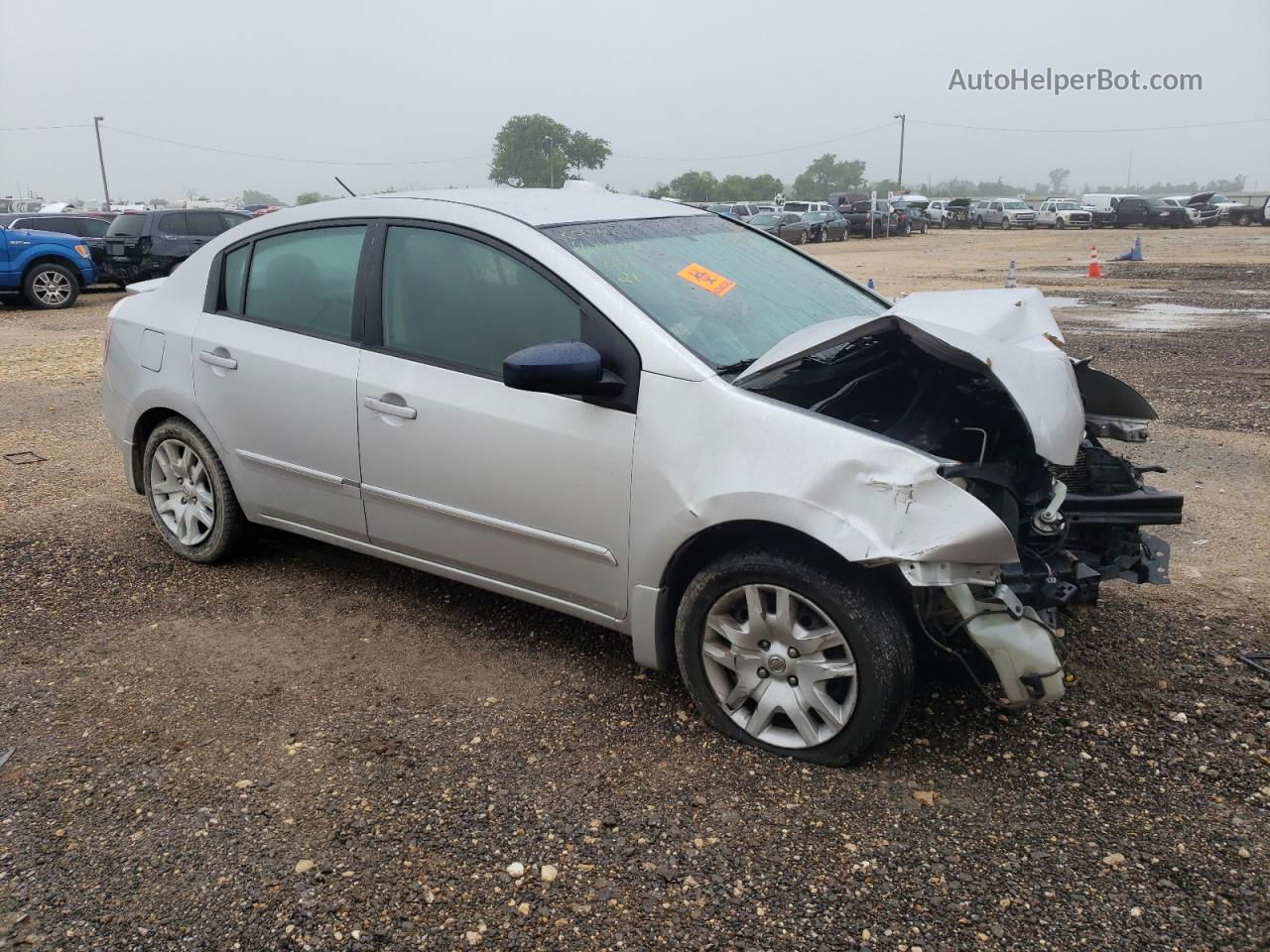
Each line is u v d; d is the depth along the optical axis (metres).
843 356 3.55
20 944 2.44
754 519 2.98
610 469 3.26
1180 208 46.56
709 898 2.57
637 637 3.40
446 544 3.79
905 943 2.42
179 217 19.22
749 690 3.19
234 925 2.50
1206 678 3.61
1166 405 7.93
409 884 2.64
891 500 2.80
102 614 4.23
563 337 3.40
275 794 3.01
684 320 3.39
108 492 5.88
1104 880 2.61
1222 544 4.88
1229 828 2.80
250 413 4.21
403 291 3.79
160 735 3.33
